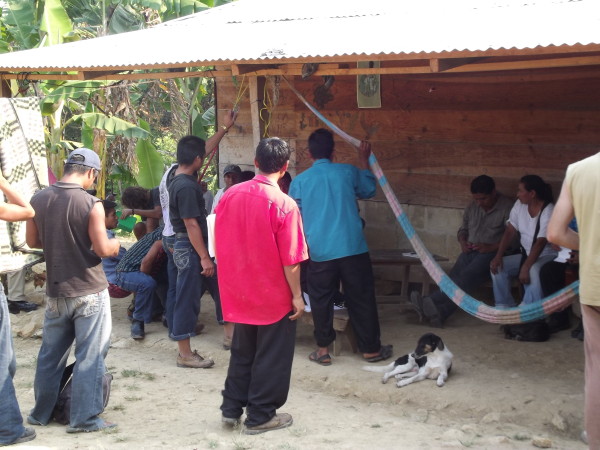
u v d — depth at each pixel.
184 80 13.39
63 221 4.75
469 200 7.70
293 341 4.84
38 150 6.25
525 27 5.25
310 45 5.85
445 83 7.69
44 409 5.05
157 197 8.38
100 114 11.24
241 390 4.96
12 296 8.34
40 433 4.90
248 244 4.64
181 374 6.32
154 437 4.84
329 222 6.14
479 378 5.78
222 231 4.74
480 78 7.45
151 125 19.30
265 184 4.68
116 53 7.02
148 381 6.13
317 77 8.55
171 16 13.21
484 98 7.47
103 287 4.94
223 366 6.56
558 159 7.08
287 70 6.16
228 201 4.72
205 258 6.27
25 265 5.72
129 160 13.62
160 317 7.82
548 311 5.09
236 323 4.82
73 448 4.59
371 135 8.28
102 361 4.98
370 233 8.56
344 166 6.36
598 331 3.81
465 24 5.77
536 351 6.33
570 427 4.98
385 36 5.77
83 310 4.87
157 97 16.44
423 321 7.36
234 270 4.70
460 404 5.38
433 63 5.05
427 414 5.33
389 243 8.41
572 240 3.88
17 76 7.52
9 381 4.65
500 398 5.36
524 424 5.11
